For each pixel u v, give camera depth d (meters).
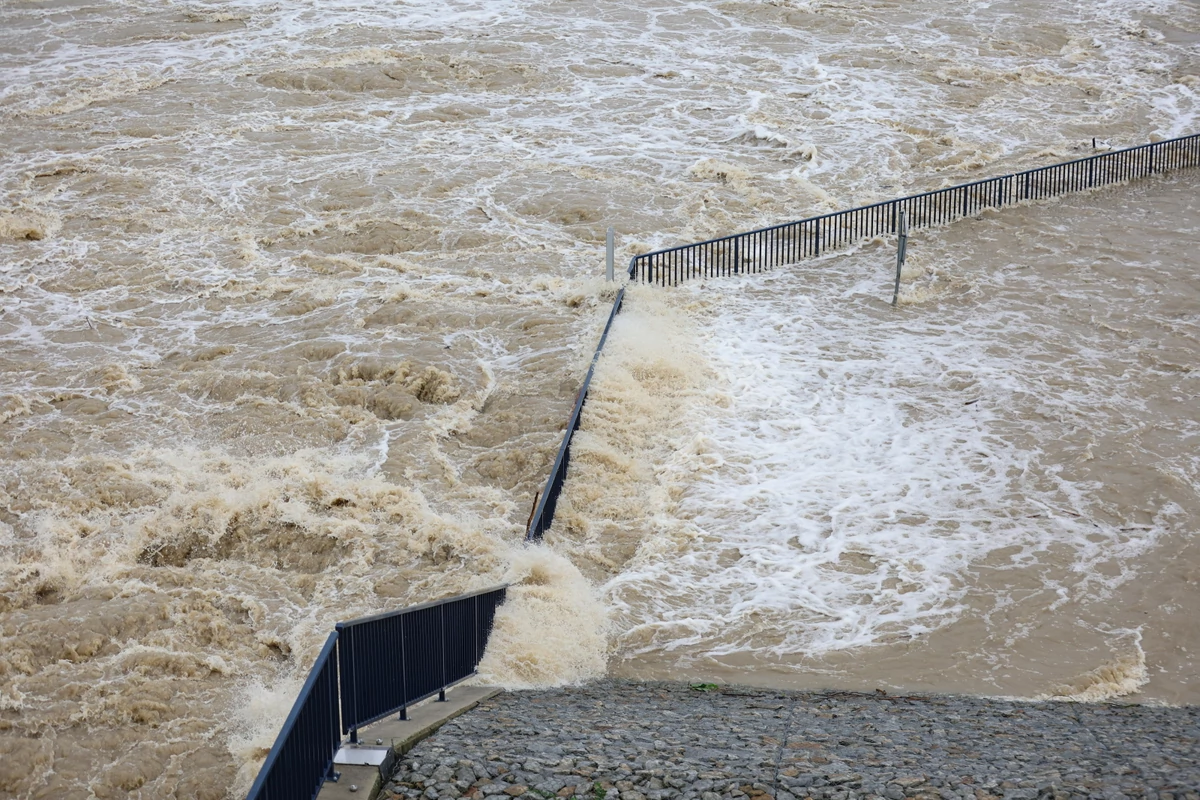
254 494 14.93
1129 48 39.78
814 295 21.83
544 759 8.04
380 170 28.70
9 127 31.42
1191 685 11.21
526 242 24.59
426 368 18.59
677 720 9.34
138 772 10.05
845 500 15.02
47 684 11.40
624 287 21.00
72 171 28.48
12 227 25.08
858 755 8.14
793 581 13.33
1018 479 15.40
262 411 17.62
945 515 14.62
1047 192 27.19
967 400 17.67
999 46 39.69
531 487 15.41
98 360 19.56
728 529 14.45
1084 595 12.84
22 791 9.87
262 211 26.33
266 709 10.92
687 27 41.00
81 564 13.73
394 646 8.98
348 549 14.14
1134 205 26.58
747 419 17.17
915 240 24.55
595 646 12.00
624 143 30.84
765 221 25.83
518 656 11.30
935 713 9.84
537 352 19.30
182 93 33.94
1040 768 7.70
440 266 23.44
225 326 20.86
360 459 16.14
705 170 28.73
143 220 25.80
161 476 15.63
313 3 42.56
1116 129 32.50
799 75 36.53
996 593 12.94
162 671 11.75
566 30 40.12
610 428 16.55
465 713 9.50
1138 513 14.47
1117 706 10.44
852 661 11.77
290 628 12.58
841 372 18.66
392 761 8.13
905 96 34.88
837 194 27.61
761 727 9.09
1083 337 19.84
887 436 16.64
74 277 23.09
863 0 44.31
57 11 41.53
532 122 32.34
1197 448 16.05
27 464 16.00
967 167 29.42
